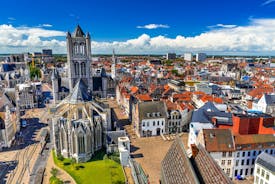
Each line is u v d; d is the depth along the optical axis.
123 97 158.12
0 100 117.69
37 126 129.12
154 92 178.62
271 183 66.56
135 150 97.00
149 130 112.94
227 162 77.81
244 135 80.88
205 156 48.53
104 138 97.62
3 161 87.75
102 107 103.50
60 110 98.56
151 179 75.75
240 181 77.00
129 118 137.50
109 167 82.19
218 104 130.50
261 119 88.56
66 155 88.25
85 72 154.38
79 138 84.31
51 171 77.12
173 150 57.91
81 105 95.31
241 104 165.00
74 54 149.38
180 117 117.25
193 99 165.88
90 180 73.75
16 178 76.25
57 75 161.12
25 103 168.25
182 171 47.06
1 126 98.50
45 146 101.00
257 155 79.56
